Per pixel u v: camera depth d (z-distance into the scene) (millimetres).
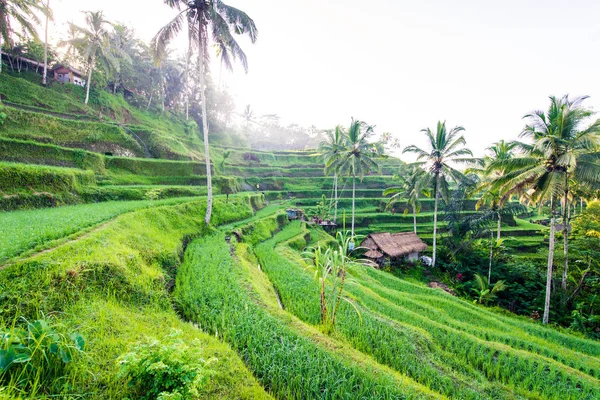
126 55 40406
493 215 29984
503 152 27375
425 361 8531
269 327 8062
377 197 55062
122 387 4551
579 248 23297
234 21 19375
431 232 40688
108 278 7844
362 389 6129
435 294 20891
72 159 24125
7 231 8594
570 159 15453
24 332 4453
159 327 6906
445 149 30391
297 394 5941
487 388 7926
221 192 34938
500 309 22188
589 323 19969
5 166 14719
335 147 40844
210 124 70562
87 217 12047
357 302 12766
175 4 18922
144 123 50031
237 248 17359
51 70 42594
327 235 35281
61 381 4355
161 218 16391
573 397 8258
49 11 30562
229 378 5652
